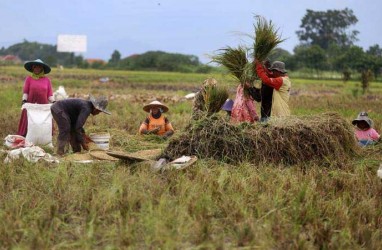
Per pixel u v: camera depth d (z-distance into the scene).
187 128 13.59
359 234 8.67
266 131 13.22
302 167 12.73
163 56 122.75
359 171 12.37
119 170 11.56
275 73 14.64
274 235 8.35
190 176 11.34
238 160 13.03
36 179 10.95
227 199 9.68
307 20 172.38
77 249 7.90
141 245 8.11
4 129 18.78
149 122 17.41
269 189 10.42
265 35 14.16
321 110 27.86
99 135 15.22
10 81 56.69
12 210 9.05
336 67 99.94
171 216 8.67
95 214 8.80
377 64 91.19
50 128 16.02
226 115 14.12
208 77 14.73
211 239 8.16
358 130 16.22
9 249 7.80
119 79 68.44
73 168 12.04
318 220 9.03
